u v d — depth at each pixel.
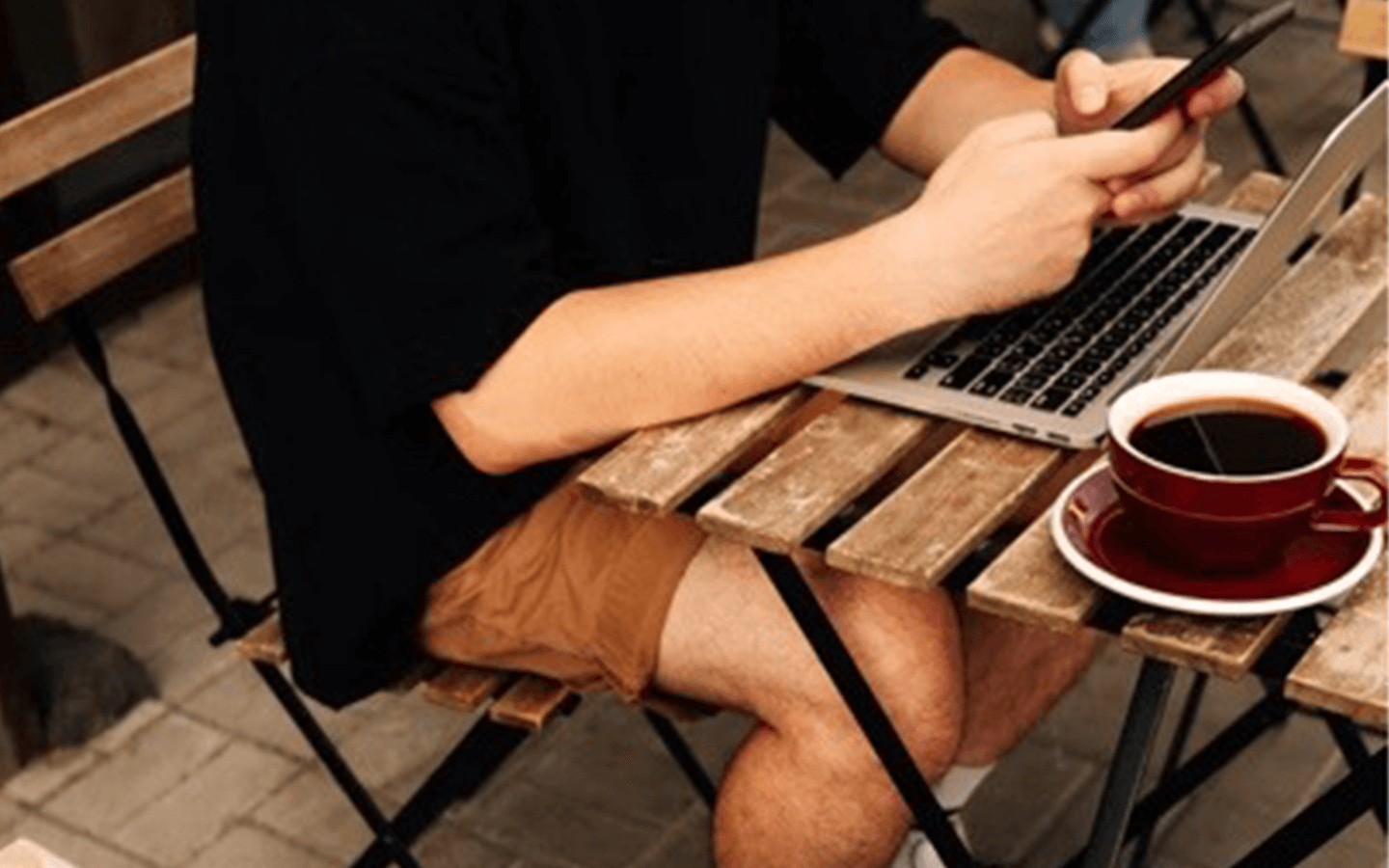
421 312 2.05
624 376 2.02
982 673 2.45
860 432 1.98
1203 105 2.04
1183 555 1.73
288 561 2.35
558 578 2.27
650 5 2.35
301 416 2.29
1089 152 1.99
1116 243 2.29
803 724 2.21
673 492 1.91
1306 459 1.73
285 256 2.24
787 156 4.88
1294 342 2.12
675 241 2.46
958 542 1.81
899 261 2.00
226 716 3.31
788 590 1.93
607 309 2.06
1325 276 2.24
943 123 2.62
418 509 2.28
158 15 4.22
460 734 3.27
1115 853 1.90
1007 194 1.99
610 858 3.03
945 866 2.09
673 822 3.08
